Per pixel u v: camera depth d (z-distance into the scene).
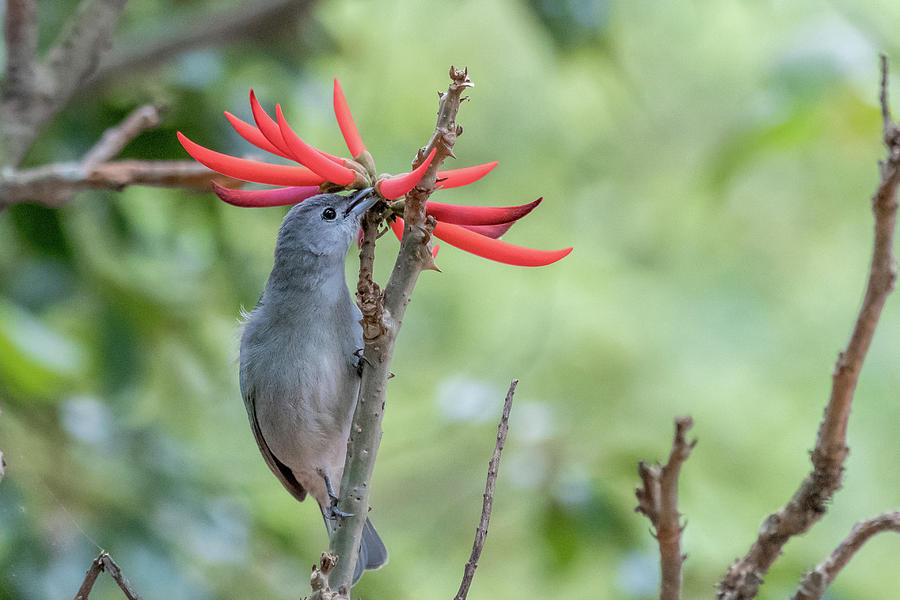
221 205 11.07
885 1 11.05
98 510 8.86
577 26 10.71
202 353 11.48
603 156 17.41
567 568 9.07
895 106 9.89
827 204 16.44
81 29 7.29
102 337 9.95
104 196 10.20
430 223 4.10
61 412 9.12
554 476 9.23
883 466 15.46
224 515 9.95
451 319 16.70
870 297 3.64
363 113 14.16
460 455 12.18
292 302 7.12
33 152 9.75
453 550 11.95
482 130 17.03
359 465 4.15
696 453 15.73
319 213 7.09
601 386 16.45
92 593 4.83
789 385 16.36
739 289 16.84
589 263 17.42
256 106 3.94
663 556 3.66
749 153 10.30
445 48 16.44
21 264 9.62
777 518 4.07
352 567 4.08
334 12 13.41
